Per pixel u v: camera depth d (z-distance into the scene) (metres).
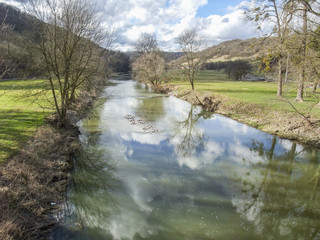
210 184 10.22
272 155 13.97
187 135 17.88
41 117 16.44
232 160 13.12
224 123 22.06
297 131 16.56
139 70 55.78
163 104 32.38
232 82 61.00
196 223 7.56
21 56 13.90
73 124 16.75
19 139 11.55
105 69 21.33
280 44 15.95
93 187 9.62
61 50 13.76
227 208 8.47
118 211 8.06
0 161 9.01
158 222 7.55
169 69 57.72
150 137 16.89
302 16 13.49
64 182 9.24
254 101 25.47
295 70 14.95
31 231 6.28
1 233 5.54
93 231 6.90
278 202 8.99
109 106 28.61
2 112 17.25
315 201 9.16
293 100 24.48
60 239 6.42
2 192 7.12
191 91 39.56
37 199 7.63
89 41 15.29
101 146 14.51
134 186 9.84
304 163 12.76
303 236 7.16
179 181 10.40
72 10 14.09
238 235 7.08
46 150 11.16
